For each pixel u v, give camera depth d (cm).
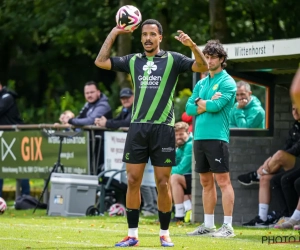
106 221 1505
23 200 1847
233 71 1562
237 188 1543
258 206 1538
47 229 1296
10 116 1966
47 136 1844
